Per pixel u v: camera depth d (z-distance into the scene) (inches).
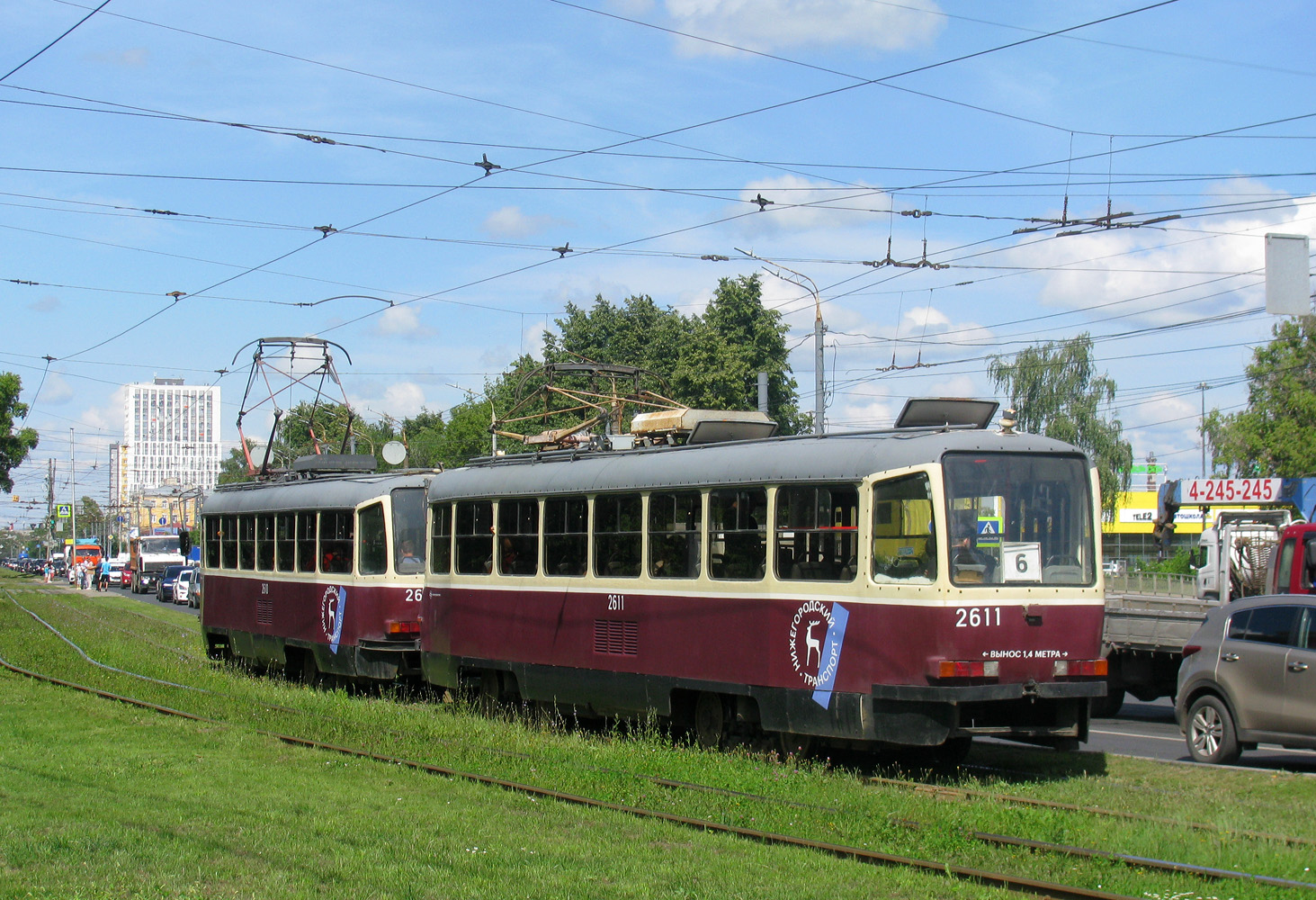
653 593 522.3
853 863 309.7
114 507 4645.7
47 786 423.2
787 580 463.8
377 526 716.0
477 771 446.9
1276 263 604.4
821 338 1053.2
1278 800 391.9
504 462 643.5
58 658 913.5
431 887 288.2
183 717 607.8
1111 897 271.7
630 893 282.4
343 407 1043.3
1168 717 666.8
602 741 528.4
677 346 2289.6
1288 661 437.7
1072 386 2166.6
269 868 308.2
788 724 457.4
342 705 631.2
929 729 419.8
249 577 853.8
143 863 313.7
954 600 417.7
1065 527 444.1
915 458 431.5
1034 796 391.2
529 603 593.9
